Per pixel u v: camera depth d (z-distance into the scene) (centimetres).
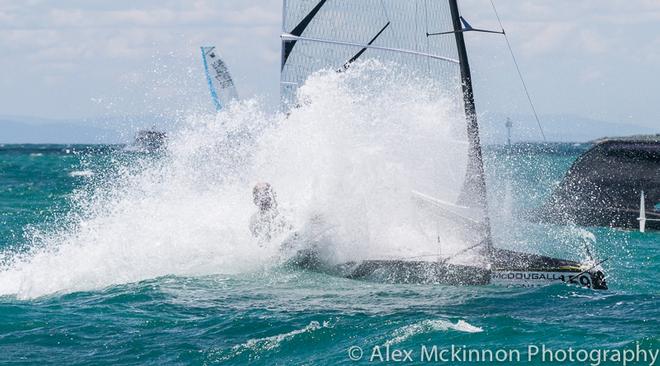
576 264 5756
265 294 5384
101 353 4225
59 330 4616
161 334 4528
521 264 5741
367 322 4659
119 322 4766
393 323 4619
